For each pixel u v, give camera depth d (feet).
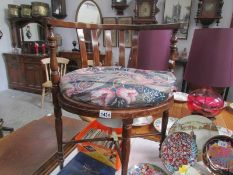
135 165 2.30
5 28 11.20
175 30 2.53
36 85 10.62
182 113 3.54
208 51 3.02
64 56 10.02
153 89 1.86
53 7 10.25
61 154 2.29
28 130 3.31
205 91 3.43
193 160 2.27
